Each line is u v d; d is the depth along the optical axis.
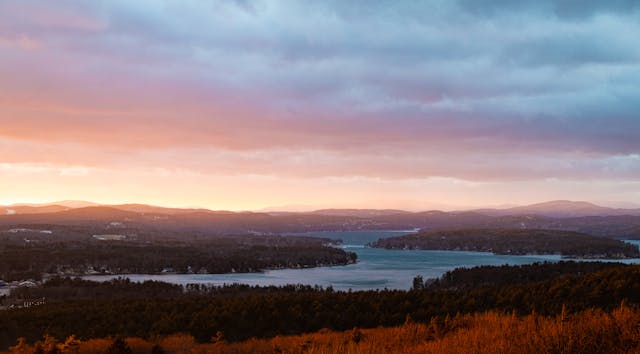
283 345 23.73
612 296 31.58
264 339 30.17
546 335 11.19
